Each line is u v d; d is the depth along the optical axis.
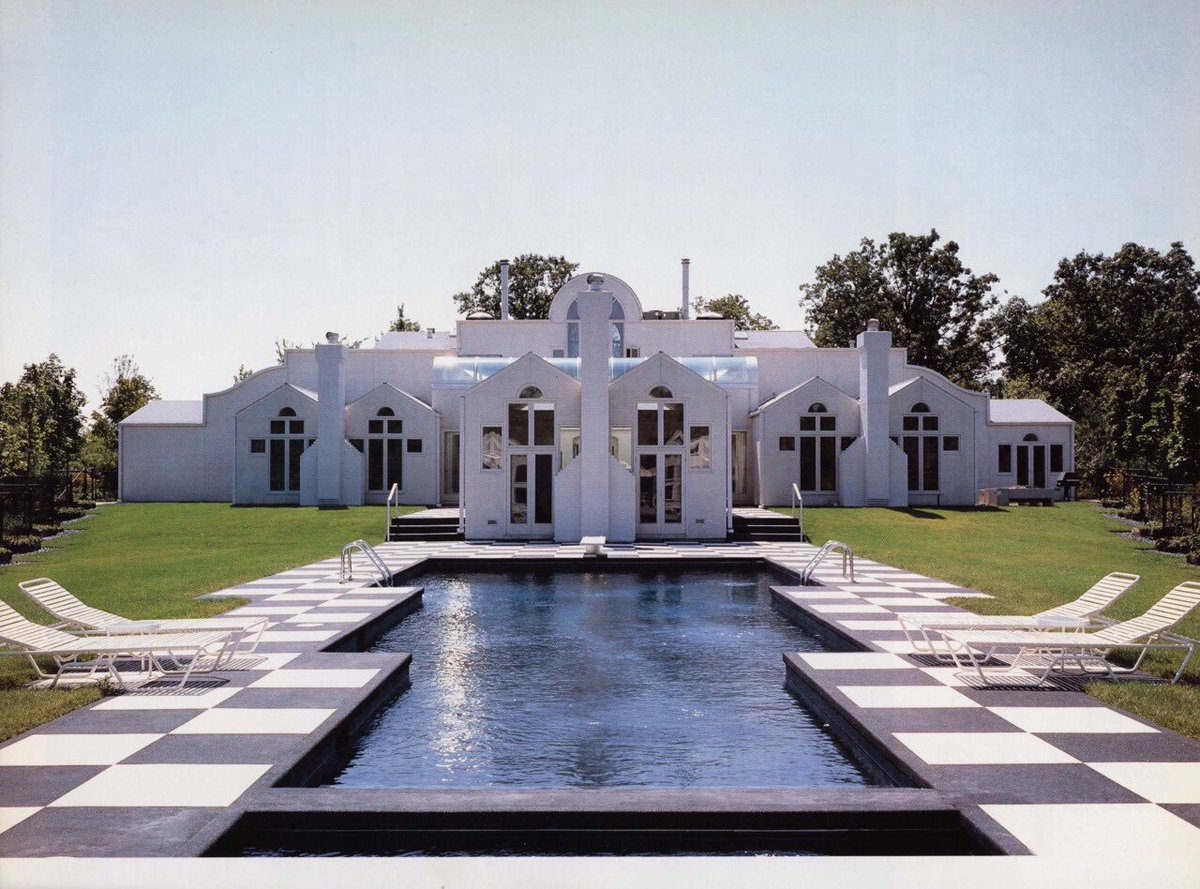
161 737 7.65
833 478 36.69
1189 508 29.23
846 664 10.62
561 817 6.14
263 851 6.09
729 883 5.20
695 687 11.21
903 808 6.15
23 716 8.08
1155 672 10.10
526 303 73.38
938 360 64.94
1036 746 7.45
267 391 41.44
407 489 37.84
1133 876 5.12
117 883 5.04
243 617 13.70
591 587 19.95
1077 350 67.12
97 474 47.34
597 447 27.44
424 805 6.20
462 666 12.34
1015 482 42.50
